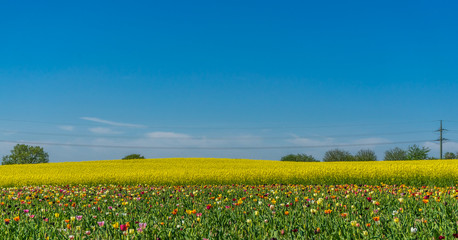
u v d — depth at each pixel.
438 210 7.41
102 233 5.87
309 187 15.37
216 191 14.08
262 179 22.67
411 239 5.05
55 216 7.59
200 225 6.38
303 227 6.05
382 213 7.57
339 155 67.62
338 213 7.41
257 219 6.93
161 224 6.35
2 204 9.96
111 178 23.88
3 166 41.53
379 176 21.20
